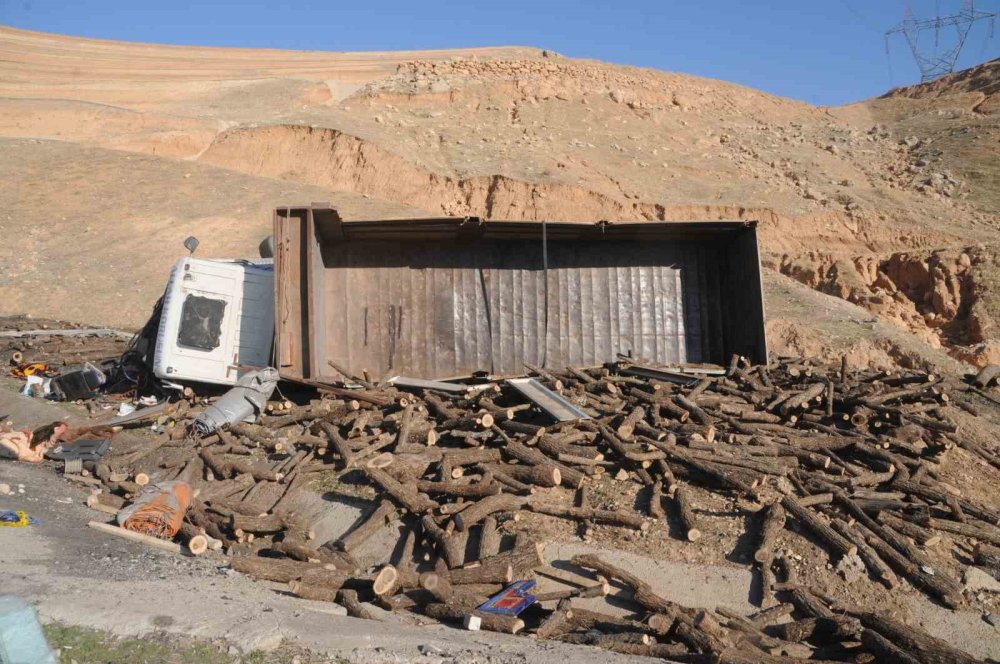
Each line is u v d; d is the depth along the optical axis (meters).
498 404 14.20
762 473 11.13
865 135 69.56
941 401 14.59
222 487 11.98
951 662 8.15
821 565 9.95
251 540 10.72
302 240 15.59
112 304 31.83
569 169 47.69
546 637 8.29
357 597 8.71
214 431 13.80
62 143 46.16
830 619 8.77
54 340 22.03
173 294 15.82
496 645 7.48
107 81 61.72
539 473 10.93
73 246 36.28
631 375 16.05
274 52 81.75
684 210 47.06
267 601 8.01
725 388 14.63
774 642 8.49
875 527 10.52
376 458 11.16
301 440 12.95
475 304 17.66
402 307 17.47
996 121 66.75
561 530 10.34
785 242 49.06
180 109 53.38
